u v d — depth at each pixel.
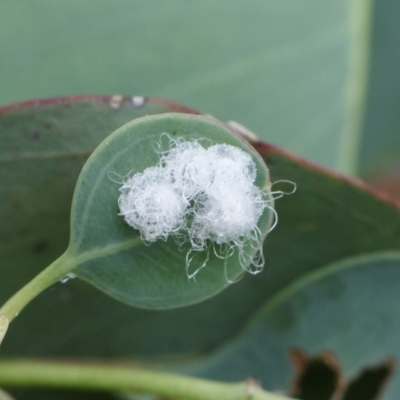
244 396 0.16
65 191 0.16
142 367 0.18
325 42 0.19
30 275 0.17
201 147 0.15
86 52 0.18
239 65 0.19
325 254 0.17
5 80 0.18
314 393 0.18
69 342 0.17
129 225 0.15
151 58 0.19
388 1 0.20
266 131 0.19
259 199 0.15
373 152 0.20
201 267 0.15
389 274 0.17
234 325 0.18
